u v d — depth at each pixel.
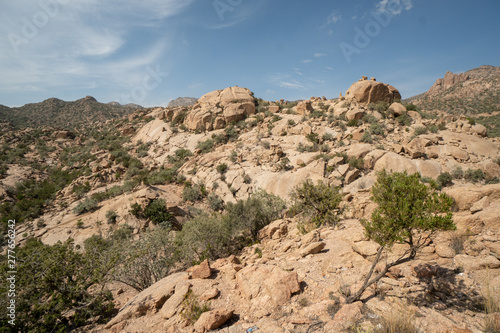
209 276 9.14
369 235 5.84
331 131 49.28
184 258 14.90
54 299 10.38
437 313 4.75
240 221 17.80
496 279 5.16
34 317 9.60
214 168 42.97
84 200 37.69
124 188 39.91
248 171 40.19
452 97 157.38
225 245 16.45
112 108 190.88
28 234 30.44
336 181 33.78
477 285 5.28
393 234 5.29
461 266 5.99
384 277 6.52
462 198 8.43
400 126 49.16
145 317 7.84
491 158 36.19
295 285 6.94
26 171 58.34
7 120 130.88
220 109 68.19
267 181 36.56
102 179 46.72
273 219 19.69
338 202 14.84
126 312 8.11
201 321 6.24
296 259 9.50
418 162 35.78
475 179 32.34
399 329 4.35
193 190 37.34
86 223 30.27
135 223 28.45
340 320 5.06
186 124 71.81
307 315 5.74
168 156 56.25
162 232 15.14
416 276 6.23
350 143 44.22
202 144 56.06
